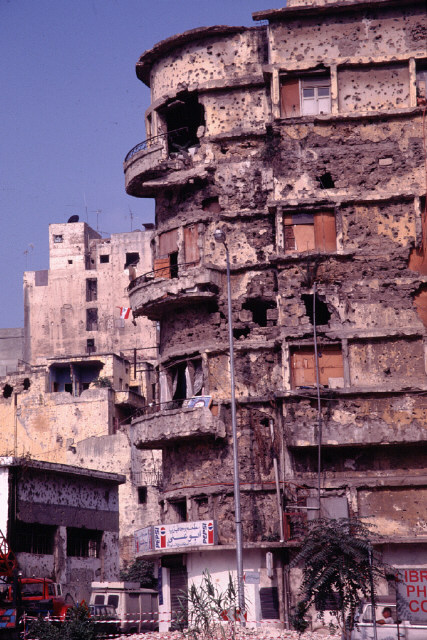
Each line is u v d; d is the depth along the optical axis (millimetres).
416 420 50906
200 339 55469
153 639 39844
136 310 57250
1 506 61125
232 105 56469
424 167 53625
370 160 53906
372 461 51750
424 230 53094
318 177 54062
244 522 52562
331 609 47406
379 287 52719
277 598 51000
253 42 56625
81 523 67938
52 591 48938
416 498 50969
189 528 53000
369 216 53500
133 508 93625
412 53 54219
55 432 105875
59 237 132750
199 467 54438
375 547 50438
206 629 37969
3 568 48125
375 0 54406
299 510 51594
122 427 98812
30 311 131000
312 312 55344
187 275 54781
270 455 53031
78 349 128250
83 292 130125
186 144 58969
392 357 52000
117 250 130875
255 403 53594
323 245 53469
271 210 54250
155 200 59125
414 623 35000
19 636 43156
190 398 54531
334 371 52219
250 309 56031
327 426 51125
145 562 87938
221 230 50875
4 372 132500
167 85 57938
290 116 54781
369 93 54438
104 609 56906
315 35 55094
